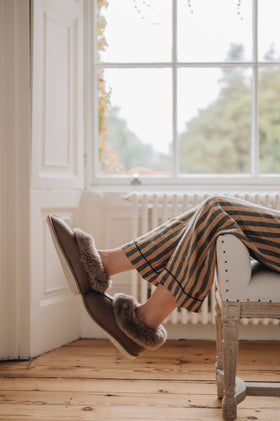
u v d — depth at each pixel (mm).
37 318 2387
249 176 2844
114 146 6324
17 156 2320
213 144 7504
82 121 2771
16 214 2320
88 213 2750
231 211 1617
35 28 2338
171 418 1655
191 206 2629
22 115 2324
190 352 2451
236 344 1576
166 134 3047
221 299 1603
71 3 2625
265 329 2691
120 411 1714
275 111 5414
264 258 1606
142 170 2986
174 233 1701
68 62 2637
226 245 1558
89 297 1702
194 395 1866
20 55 2320
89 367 2203
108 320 1670
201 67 2857
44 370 2160
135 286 2590
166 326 2721
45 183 2439
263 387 1651
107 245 2744
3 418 1648
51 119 2498
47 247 2475
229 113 7410
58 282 2566
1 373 2121
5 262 2322
